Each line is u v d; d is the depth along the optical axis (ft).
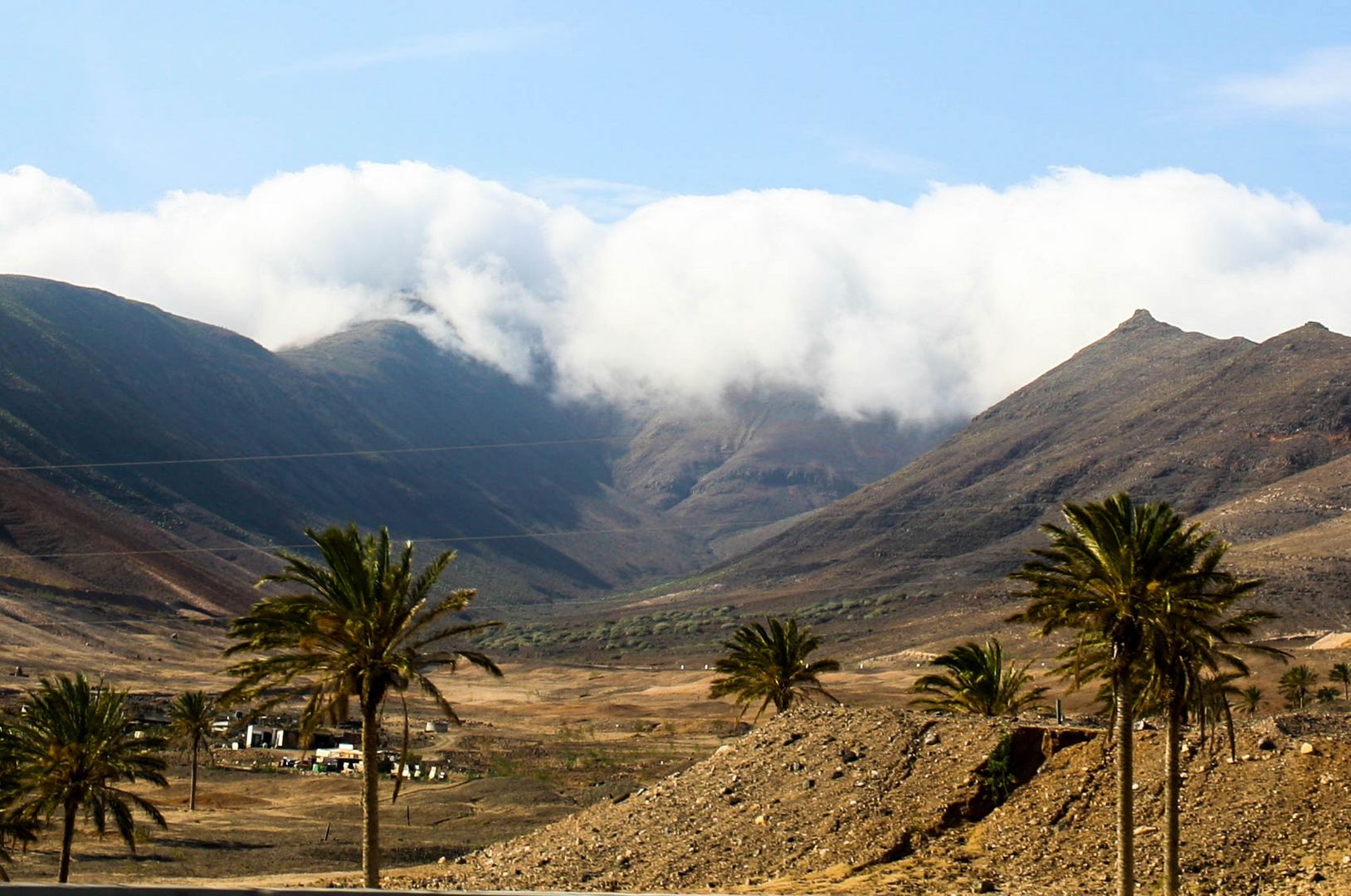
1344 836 133.28
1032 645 534.37
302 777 348.38
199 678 586.04
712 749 405.39
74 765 179.42
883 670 595.47
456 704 610.65
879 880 137.08
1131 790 121.29
